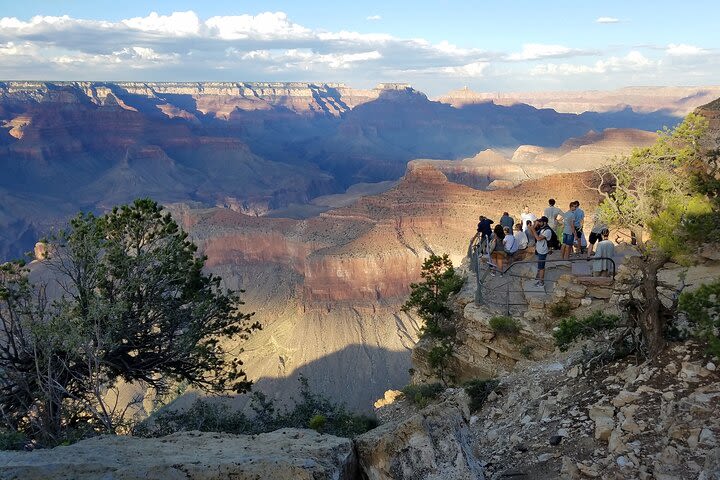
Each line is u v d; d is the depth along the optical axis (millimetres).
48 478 5453
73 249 19047
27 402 18594
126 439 7480
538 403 12484
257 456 6398
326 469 6352
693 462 7910
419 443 7176
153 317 21625
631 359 11625
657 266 11742
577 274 19094
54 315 18172
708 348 9898
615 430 9281
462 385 19000
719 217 12453
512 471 9602
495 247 22219
